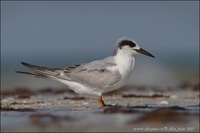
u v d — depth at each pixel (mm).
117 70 15430
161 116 12242
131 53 15570
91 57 78188
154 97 19844
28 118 12766
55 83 32156
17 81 33875
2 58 78562
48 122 12062
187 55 75188
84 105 16281
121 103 17141
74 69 15844
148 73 38000
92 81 15500
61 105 16328
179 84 30203
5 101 18594
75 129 11180
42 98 20141
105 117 12719
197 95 20875
